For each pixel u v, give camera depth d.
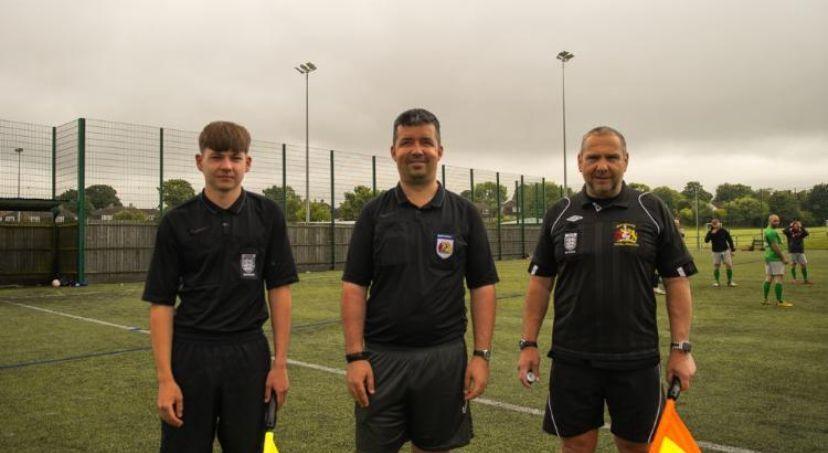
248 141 2.49
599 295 2.56
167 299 2.35
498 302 11.85
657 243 2.63
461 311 2.50
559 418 2.68
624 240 2.56
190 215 2.39
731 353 6.59
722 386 5.18
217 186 2.39
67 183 16.31
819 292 13.00
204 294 2.36
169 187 17.23
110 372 5.78
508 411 4.49
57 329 8.44
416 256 2.39
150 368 5.95
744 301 11.57
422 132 2.40
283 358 2.52
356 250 2.47
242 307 2.41
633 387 2.55
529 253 30.11
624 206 2.62
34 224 16.22
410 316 2.38
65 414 4.44
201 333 2.36
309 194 20.91
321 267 21.47
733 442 3.81
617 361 2.54
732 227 50.50
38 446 3.80
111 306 11.25
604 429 4.09
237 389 2.37
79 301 12.09
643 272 2.57
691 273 2.63
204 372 2.33
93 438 3.94
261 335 2.49
